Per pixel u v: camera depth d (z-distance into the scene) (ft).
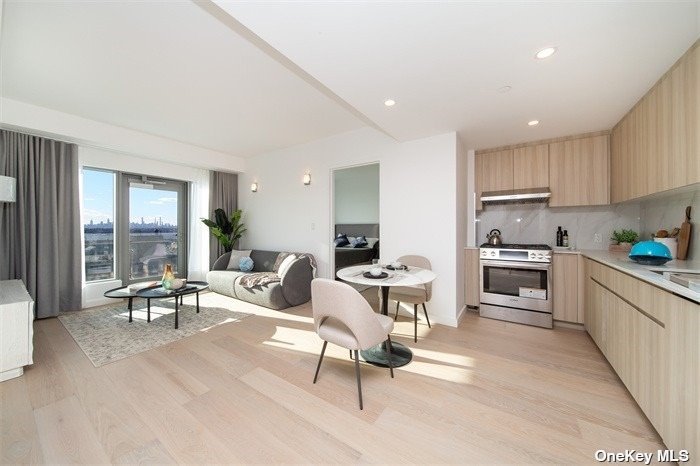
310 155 14.40
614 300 6.64
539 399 5.80
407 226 10.96
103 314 11.46
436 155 10.28
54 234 11.05
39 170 10.76
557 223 11.46
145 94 9.25
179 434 4.84
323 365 7.29
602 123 9.19
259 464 4.25
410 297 8.87
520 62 5.79
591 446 4.57
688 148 5.43
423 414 5.37
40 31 6.18
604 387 6.22
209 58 7.22
